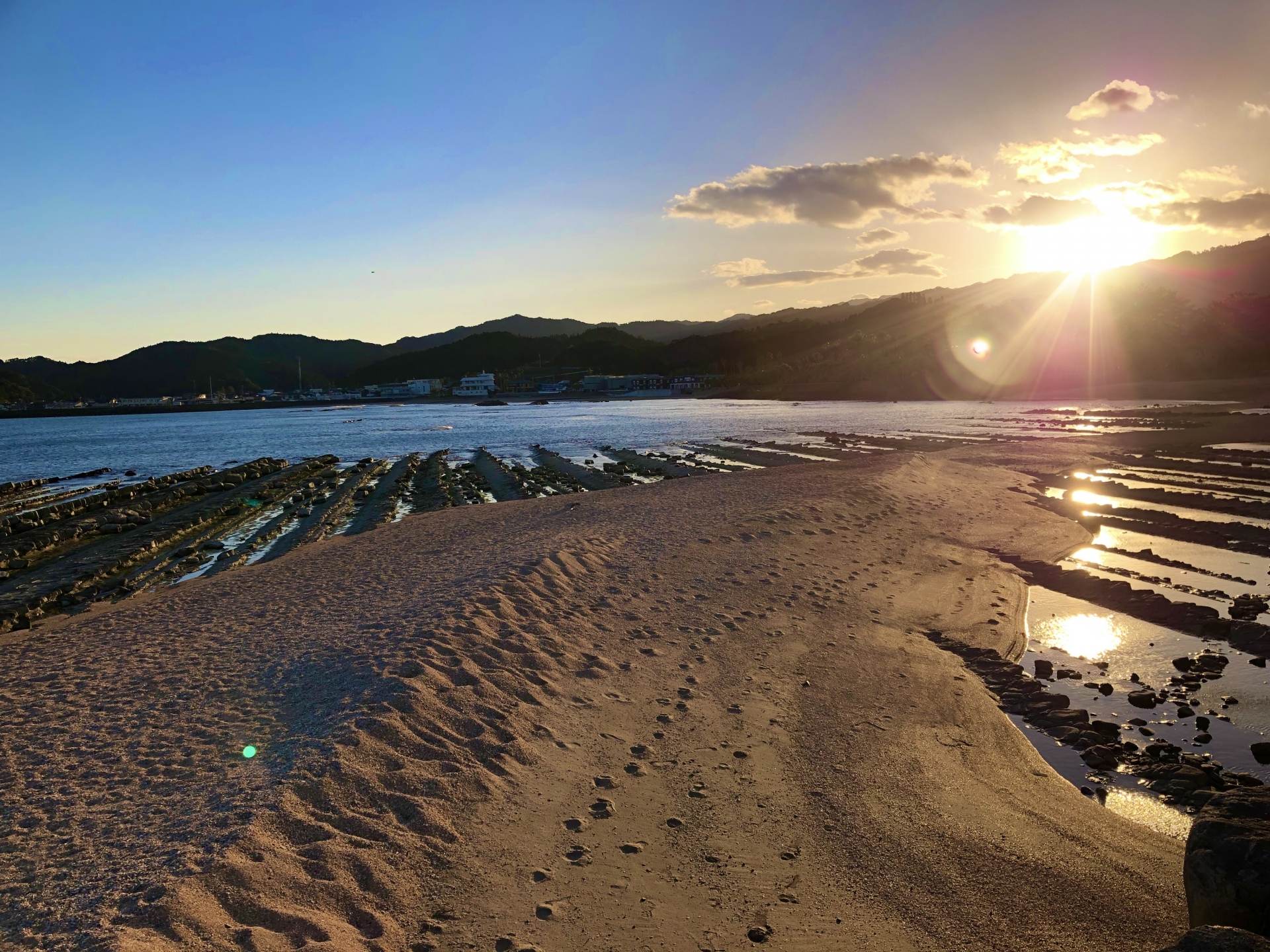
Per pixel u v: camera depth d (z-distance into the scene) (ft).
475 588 38.37
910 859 19.75
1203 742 27.61
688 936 16.56
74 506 106.93
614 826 20.72
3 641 39.42
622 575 43.88
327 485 124.26
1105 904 17.95
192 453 216.74
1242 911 14.56
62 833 18.90
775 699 29.81
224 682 28.86
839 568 49.65
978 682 33.30
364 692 26.25
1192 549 58.44
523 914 17.03
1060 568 52.19
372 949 15.51
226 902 16.29
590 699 28.53
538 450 177.27
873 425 219.00
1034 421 204.85
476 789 21.71
